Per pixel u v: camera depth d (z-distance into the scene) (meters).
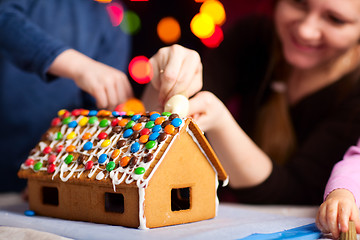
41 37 1.21
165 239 0.62
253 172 1.08
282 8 1.26
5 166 1.67
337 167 0.85
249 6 2.26
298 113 1.46
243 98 1.57
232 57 1.54
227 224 0.76
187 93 0.89
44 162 0.86
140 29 2.21
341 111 1.29
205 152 0.81
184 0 2.22
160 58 0.92
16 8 1.54
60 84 1.66
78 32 1.67
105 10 1.79
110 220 0.75
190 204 0.79
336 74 1.39
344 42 1.20
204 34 1.83
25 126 1.66
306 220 0.82
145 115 0.83
